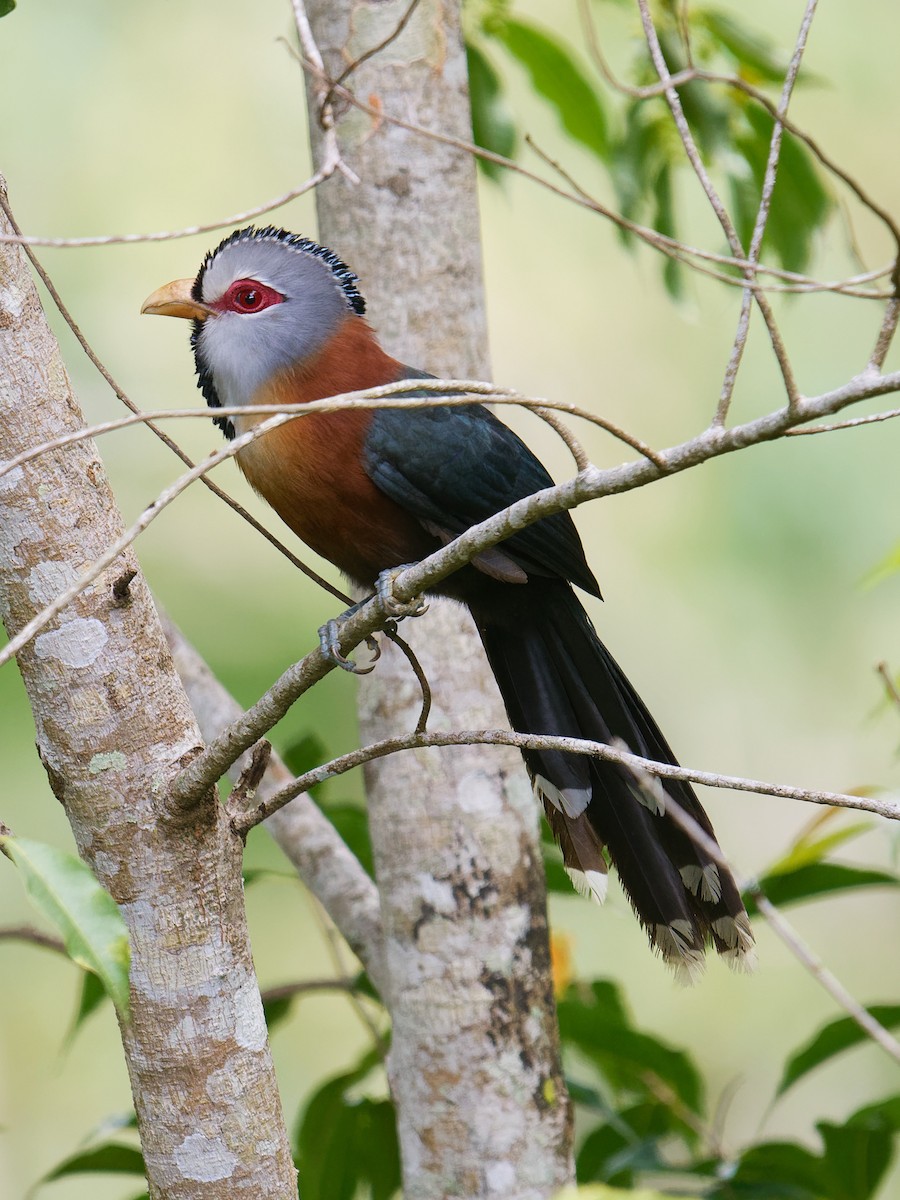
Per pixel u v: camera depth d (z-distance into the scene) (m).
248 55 14.98
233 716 8.45
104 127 14.67
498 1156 7.27
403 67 7.94
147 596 5.59
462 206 8.09
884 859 15.91
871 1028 4.34
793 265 10.27
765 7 14.72
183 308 8.13
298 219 15.00
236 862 5.56
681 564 14.89
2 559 5.43
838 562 14.40
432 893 7.42
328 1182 8.60
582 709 7.82
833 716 14.99
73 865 4.42
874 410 14.35
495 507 7.87
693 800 7.40
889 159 15.27
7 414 5.41
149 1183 5.55
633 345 15.68
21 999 14.48
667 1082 8.59
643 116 10.19
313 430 7.73
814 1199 8.04
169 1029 5.41
